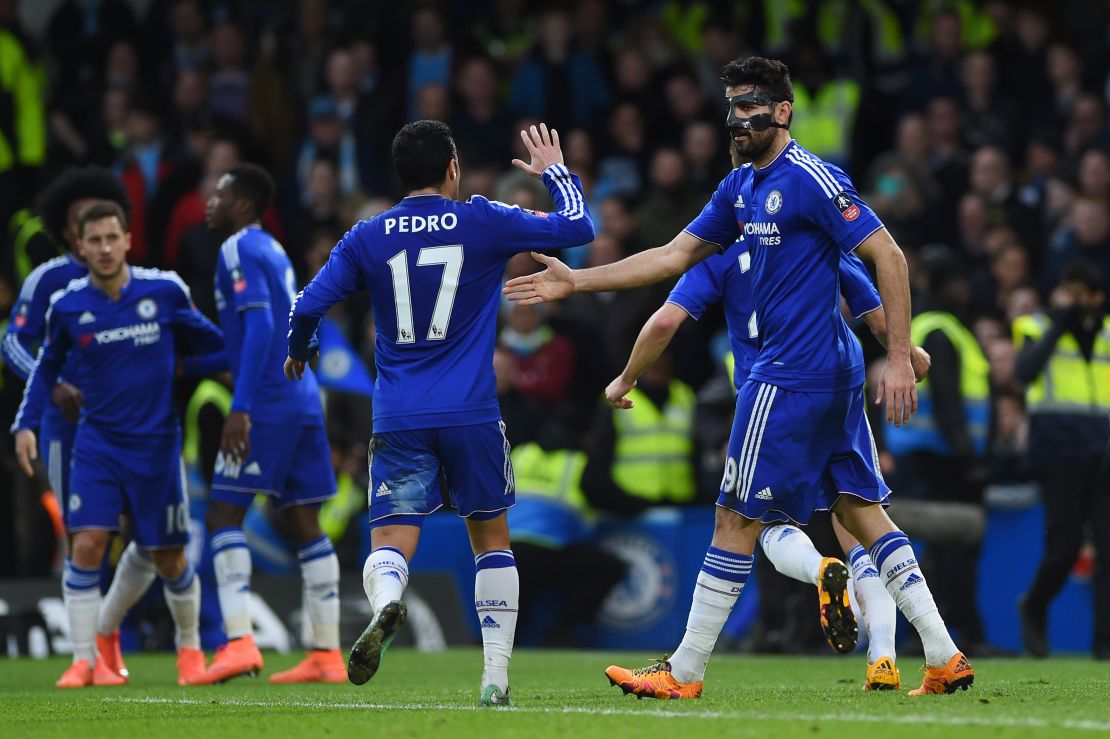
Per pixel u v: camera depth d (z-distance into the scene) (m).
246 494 27.91
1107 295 45.06
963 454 37.25
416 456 19.66
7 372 44.41
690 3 59.97
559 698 22.03
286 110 57.06
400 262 19.75
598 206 51.84
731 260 22.75
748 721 17.44
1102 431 36.78
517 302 20.30
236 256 27.45
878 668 22.53
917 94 53.44
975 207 48.28
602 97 56.09
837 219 19.47
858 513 21.17
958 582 37.81
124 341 27.47
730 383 43.44
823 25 55.84
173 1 62.41
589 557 43.00
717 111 54.75
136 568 28.59
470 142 53.53
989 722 17.03
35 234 36.66
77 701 23.27
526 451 43.78
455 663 34.44
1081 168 48.06
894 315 19.48
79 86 59.41
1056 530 37.00
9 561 44.81
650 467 43.31
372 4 62.72
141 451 27.66
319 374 43.31
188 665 28.14
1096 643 36.56
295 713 20.06
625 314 46.50
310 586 28.47
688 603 42.81
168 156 54.69
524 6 61.22
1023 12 53.44
